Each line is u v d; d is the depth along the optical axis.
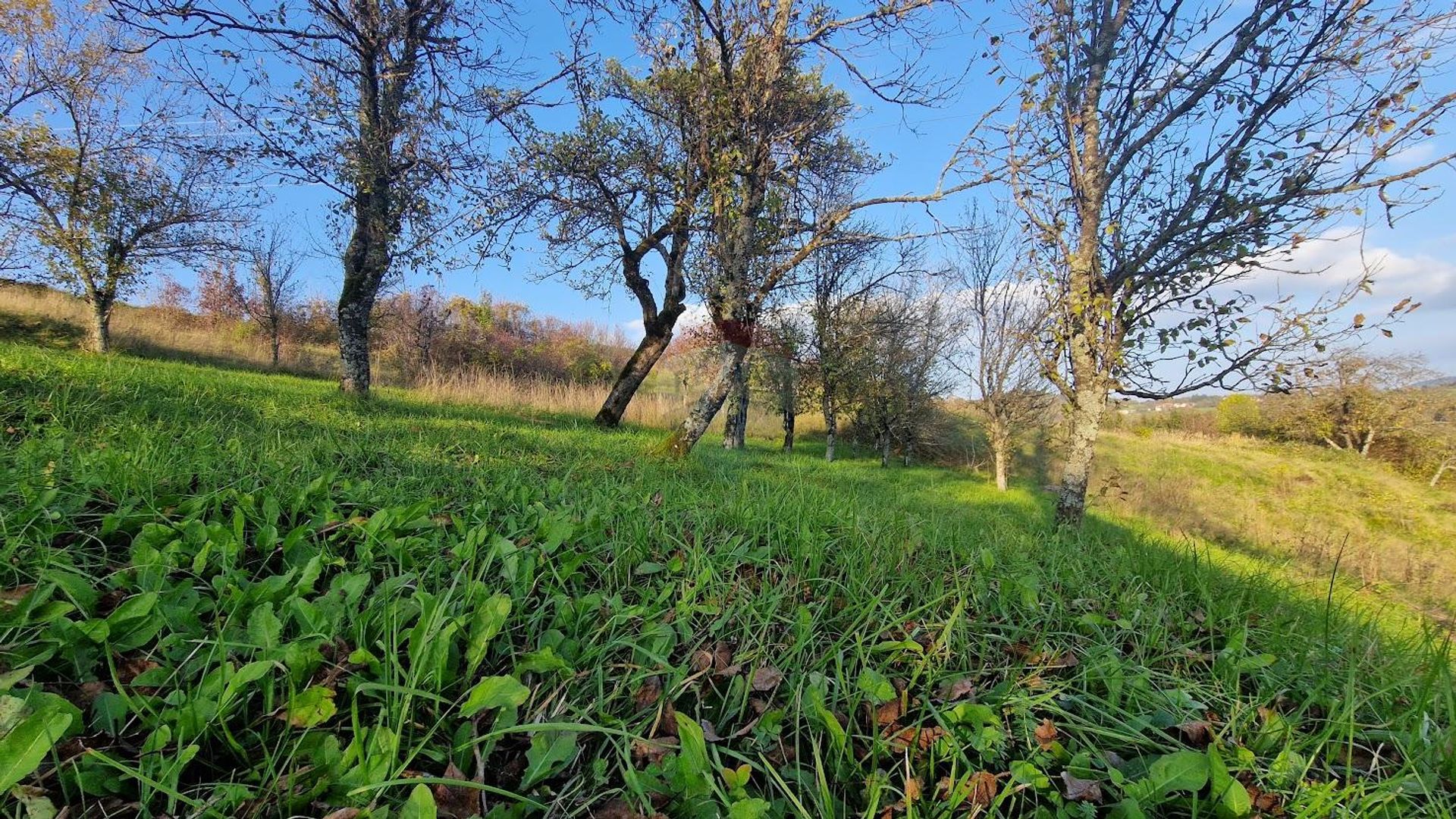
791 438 16.94
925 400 16.05
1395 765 1.56
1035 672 1.91
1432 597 6.41
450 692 1.40
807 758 1.44
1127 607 2.56
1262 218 4.29
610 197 9.36
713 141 6.60
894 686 1.74
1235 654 2.13
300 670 1.30
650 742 1.27
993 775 1.40
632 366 11.81
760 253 7.14
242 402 5.89
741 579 2.36
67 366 6.29
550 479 3.96
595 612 1.90
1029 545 3.63
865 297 15.24
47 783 1.03
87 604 1.48
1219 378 4.78
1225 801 1.29
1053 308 5.59
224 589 1.67
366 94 7.96
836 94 10.20
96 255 10.96
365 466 3.66
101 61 9.96
